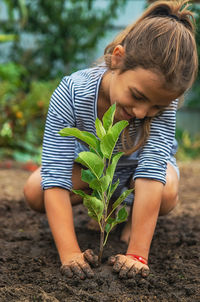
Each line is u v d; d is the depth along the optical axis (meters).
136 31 1.70
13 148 5.23
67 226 1.78
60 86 1.94
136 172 1.84
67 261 1.71
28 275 1.74
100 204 1.60
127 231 2.25
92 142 1.56
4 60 7.27
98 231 2.39
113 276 1.67
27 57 7.17
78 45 7.20
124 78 1.65
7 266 1.85
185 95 1.97
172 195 2.10
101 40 7.30
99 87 1.87
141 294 1.58
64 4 7.22
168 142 1.88
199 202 3.35
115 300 1.52
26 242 2.21
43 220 2.62
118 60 1.75
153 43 1.60
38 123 5.40
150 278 1.68
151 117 1.84
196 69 1.70
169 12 1.80
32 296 1.52
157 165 1.82
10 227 2.52
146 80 1.57
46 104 5.21
